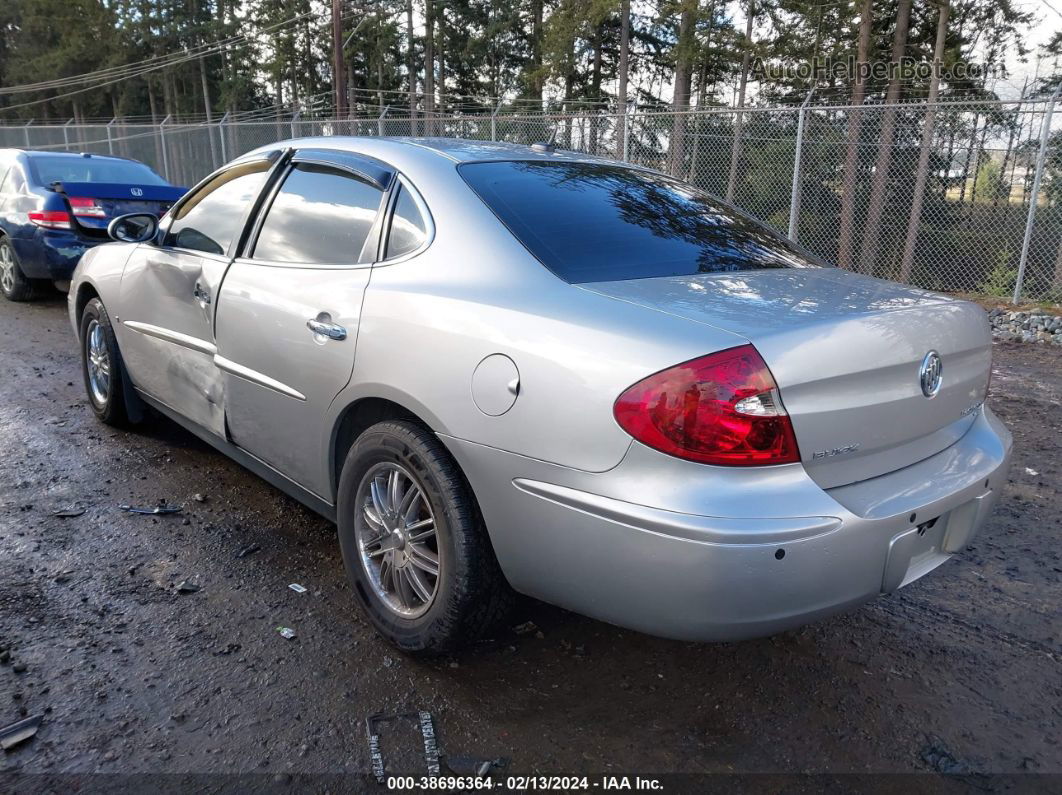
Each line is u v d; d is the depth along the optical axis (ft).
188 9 181.57
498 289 7.75
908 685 8.45
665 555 6.28
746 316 6.86
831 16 95.55
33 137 88.48
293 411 9.68
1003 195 47.42
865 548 6.65
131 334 13.57
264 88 180.04
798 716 7.88
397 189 9.21
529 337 7.10
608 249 8.34
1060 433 17.31
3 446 14.30
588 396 6.61
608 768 7.07
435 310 7.89
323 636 8.89
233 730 7.32
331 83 175.32
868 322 7.07
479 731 7.47
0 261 28.91
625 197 9.69
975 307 8.64
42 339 23.11
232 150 56.59
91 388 15.71
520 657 8.66
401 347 8.05
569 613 9.59
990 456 8.36
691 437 6.23
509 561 7.41
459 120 40.88
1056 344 27.55
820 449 6.63
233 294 10.61
